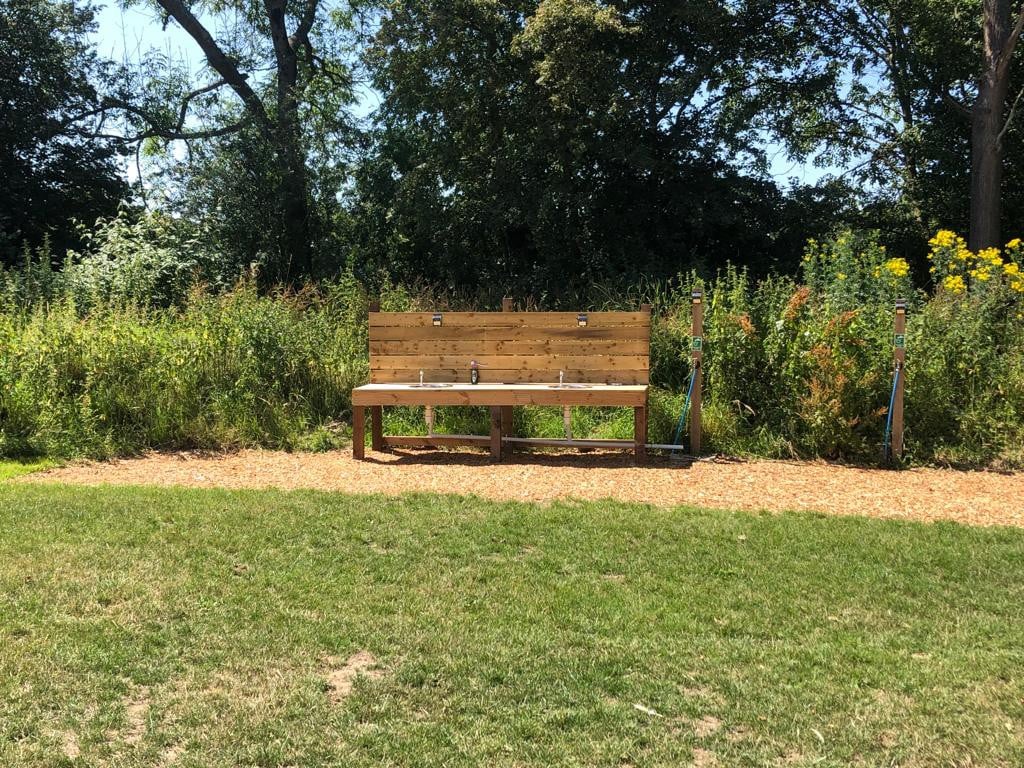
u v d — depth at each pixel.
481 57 18.44
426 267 22.02
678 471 7.96
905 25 21.17
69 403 9.14
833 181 22.95
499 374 8.90
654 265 18.05
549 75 16.66
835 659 3.83
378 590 4.65
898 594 4.66
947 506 6.71
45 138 24.47
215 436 9.32
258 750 3.03
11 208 23.44
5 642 3.86
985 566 5.13
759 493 7.11
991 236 19.28
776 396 8.99
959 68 20.38
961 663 3.79
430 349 8.98
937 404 8.64
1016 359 9.12
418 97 19.30
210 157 22.70
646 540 5.63
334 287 13.56
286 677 3.60
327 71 27.67
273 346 10.11
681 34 19.44
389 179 23.19
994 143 19.19
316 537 5.62
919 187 22.12
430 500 6.70
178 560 5.09
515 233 21.02
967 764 2.98
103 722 3.21
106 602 4.39
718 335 9.24
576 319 8.77
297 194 22.28
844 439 8.41
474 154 19.50
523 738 3.14
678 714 3.33
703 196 19.16
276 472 8.03
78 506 6.37
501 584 4.77
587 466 8.23
